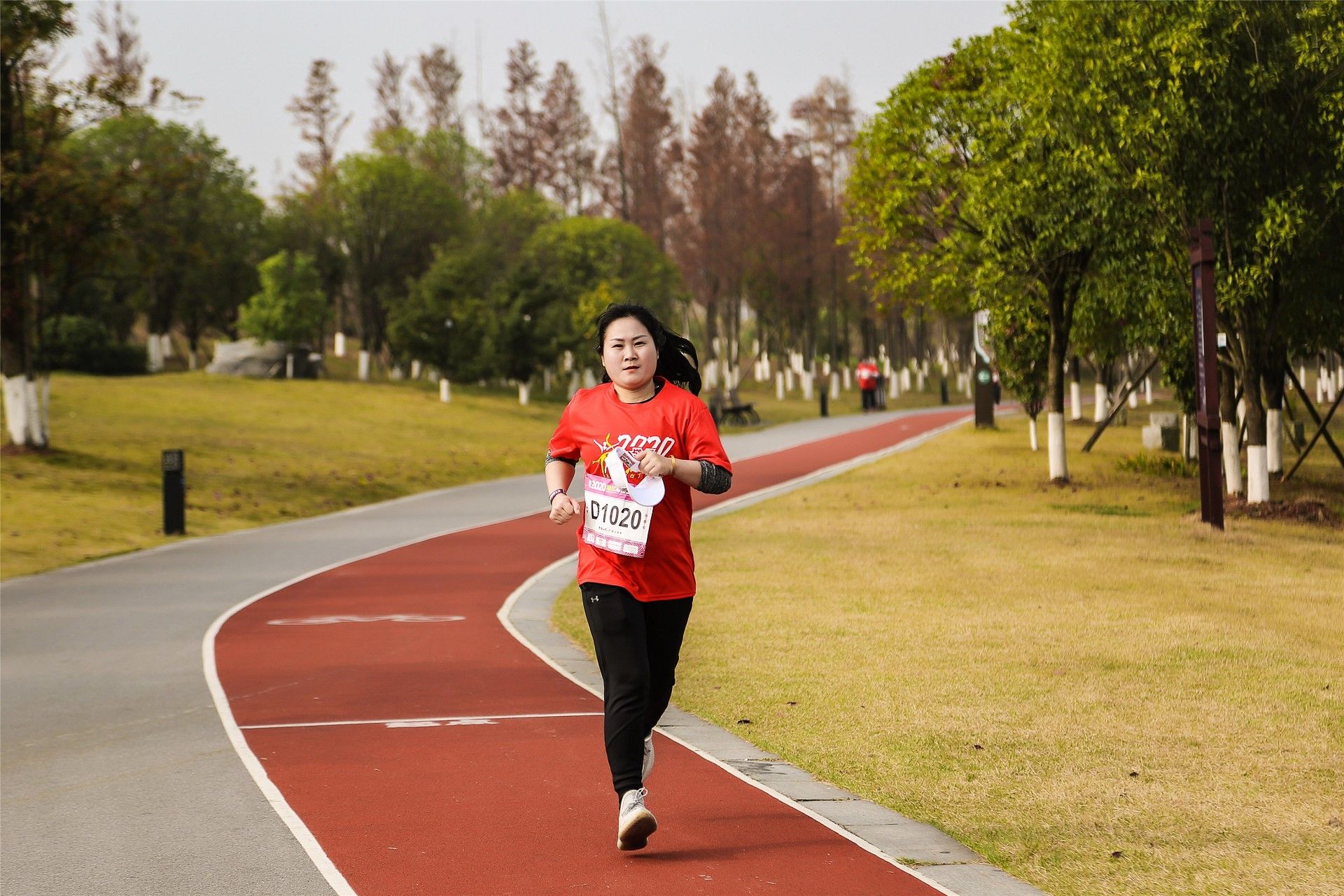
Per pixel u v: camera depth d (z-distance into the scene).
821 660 11.07
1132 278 24.28
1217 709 8.97
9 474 28.53
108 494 27.67
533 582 17.20
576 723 9.20
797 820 6.63
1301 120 22.25
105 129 68.81
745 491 29.91
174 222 70.38
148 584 17.59
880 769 7.62
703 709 9.38
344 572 18.66
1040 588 15.13
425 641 12.95
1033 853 6.03
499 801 7.11
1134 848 6.05
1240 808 6.66
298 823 6.75
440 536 23.27
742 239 85.38
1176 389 31.36
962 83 29.86
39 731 9.38
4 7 32.00
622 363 6.26
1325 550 18.98
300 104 97.38
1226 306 22.45
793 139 94.88
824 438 48.47
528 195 94.00
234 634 13.62
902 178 30.64
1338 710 8.94
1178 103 21.50
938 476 31.44
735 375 91.00
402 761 8.09
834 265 89.31
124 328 78.00
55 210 32.25
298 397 53.09
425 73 104.50
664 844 6.27
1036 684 9.89
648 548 6.20
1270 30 22.25
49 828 6.79
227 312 82.12
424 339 67.88
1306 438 44.47
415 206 77.12
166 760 8.30
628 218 96.50
